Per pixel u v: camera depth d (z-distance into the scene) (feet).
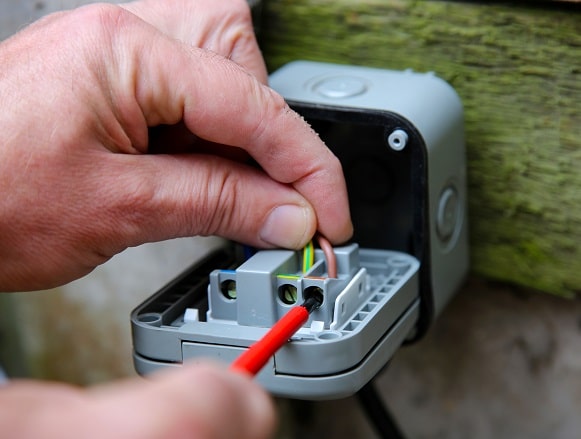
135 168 1.10
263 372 1.04
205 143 1.19
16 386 0.66
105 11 1.09
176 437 0.59
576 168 1.31
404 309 1.19
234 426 0.63
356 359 1.04
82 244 1.11
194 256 1.57
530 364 1.46
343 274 1.15
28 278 1.13
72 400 0.62
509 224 1.37
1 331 1.88
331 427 1.61
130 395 0.62
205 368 0.67
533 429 1.49
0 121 1.06
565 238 1.35
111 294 1.70
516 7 1.28
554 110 1.30
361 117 1.21
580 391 1.44
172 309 1.14
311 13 1.40
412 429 1.57
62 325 1.79
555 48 1.28
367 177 1.32
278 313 1.09
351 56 1.40
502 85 1.32
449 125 1.26
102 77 1.08
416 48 1.36
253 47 1.26
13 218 1.08
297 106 1.23
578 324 1.42
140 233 1.12
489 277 1.41
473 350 1.49
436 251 1.26
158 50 1.09
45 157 1.07
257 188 1.13
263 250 1.16
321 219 1.15
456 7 1.32
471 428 1.53
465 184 1.34
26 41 1.10
